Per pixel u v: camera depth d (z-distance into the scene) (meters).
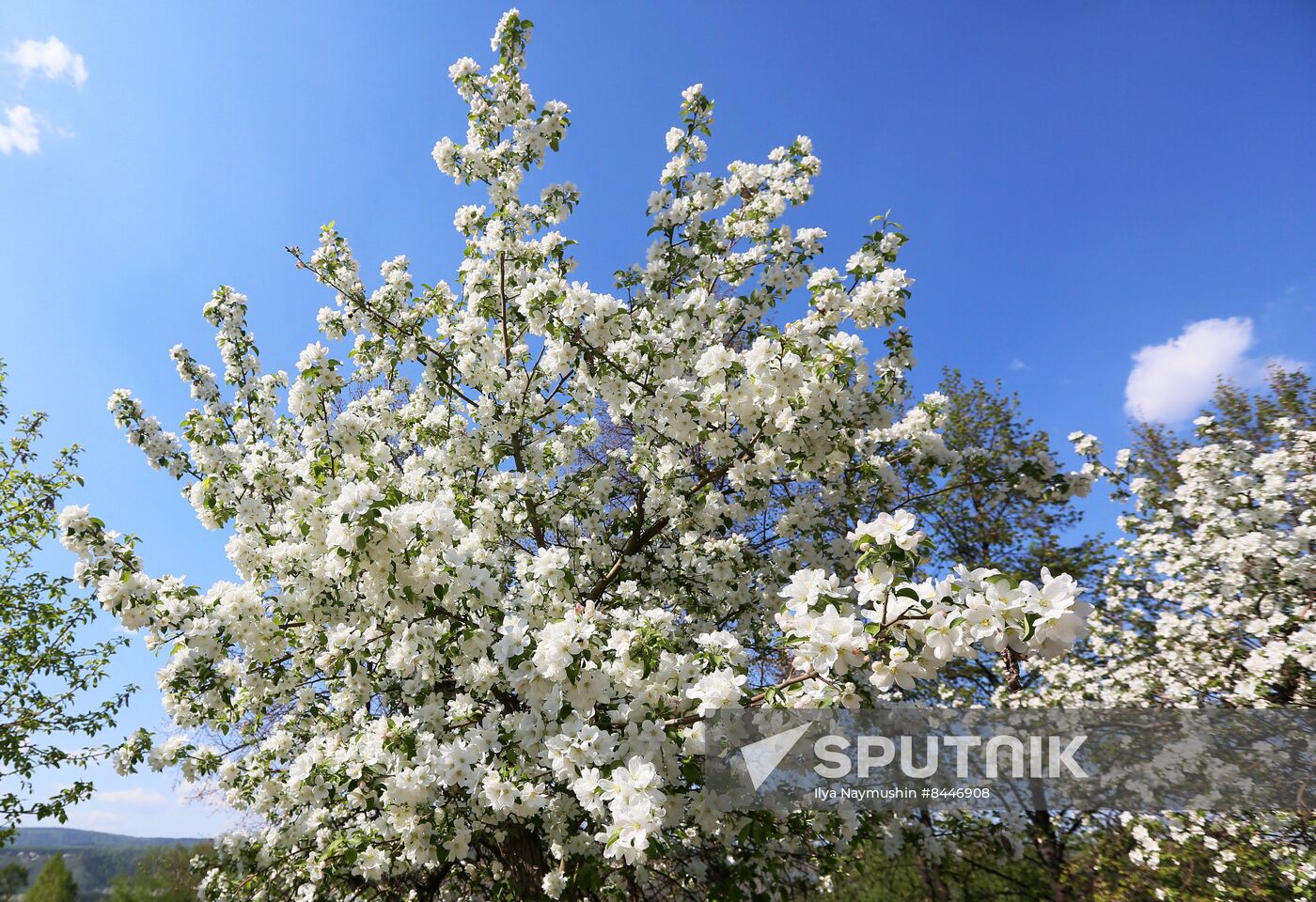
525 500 5.95
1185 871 6.36
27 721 8.68
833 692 2.73
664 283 6.59
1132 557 8.08
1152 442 12.30
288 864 5.66
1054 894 6.72
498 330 6.39
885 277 4.80
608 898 4.54
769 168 6.74
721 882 4.02
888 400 5.92
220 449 5.30
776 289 6.37
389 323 6.11
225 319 5.79
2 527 9.77
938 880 6.43
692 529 6.11
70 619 9.51
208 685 4.30
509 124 6.14
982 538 11.37
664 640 3.60
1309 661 5.65
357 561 3.18
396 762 3.76
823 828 4.17
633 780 2.83
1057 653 2.25
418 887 6.21
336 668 4.29
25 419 10.31
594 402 6.68
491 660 4.05
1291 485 6.55
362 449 5.05
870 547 2.54
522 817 4.05
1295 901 5.60
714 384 4.71
